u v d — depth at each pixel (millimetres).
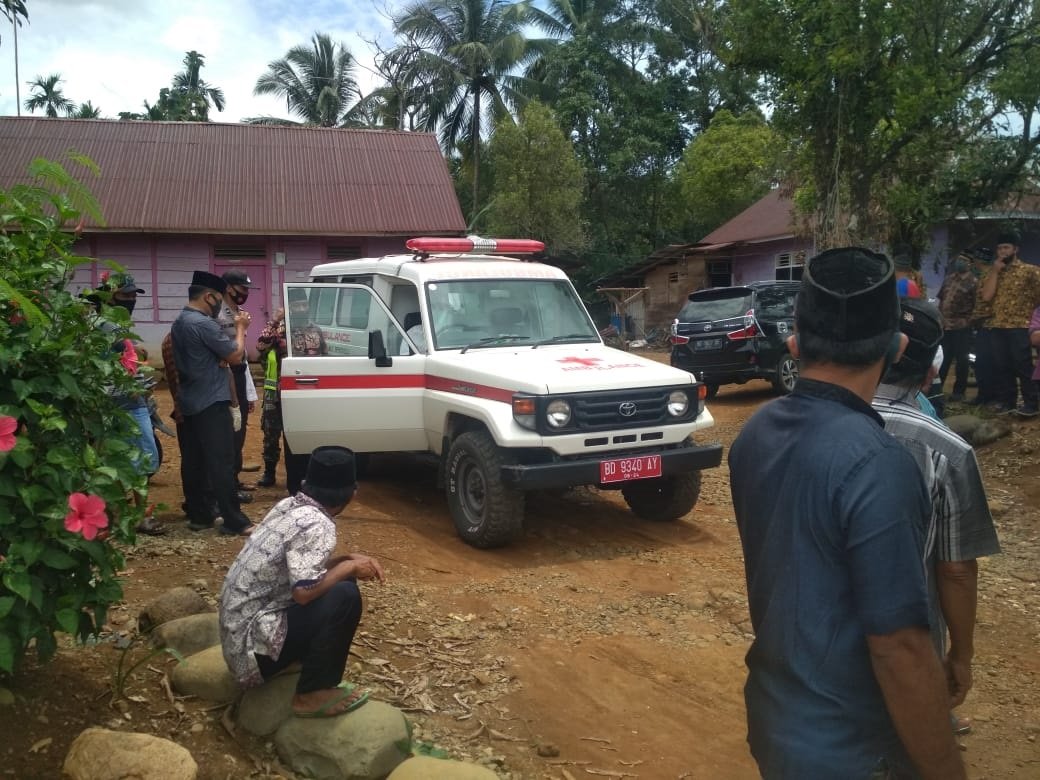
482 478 6844
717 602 5906
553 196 30094
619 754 4125
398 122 35375
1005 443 9266
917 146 11734
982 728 4383
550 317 8219
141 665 4211
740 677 4898
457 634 5270
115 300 6414
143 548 6230
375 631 5203
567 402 6656
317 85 41750
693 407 7129
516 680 4762
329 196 20328
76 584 3473
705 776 3959
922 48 10555
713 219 35062
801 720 2092
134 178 19875
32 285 3541
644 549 7055
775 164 13406
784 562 2127
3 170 19500
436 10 34250
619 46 37250
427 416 7609
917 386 3113
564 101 34781
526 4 35906
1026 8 10789
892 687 1966
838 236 11516
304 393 7840
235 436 7418
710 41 32469
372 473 9453
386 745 3664
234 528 6617
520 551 6973
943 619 3031
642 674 4918
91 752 3316
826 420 2141
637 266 29344
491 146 31547
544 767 3990
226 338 6438
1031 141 11461
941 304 11062
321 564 3699
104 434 3723
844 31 10430
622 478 6770
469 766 3582
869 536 1976
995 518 7520
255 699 3867
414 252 8625
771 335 13922
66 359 3520
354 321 8258
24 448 3213
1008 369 10195
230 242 19484
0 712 3604
